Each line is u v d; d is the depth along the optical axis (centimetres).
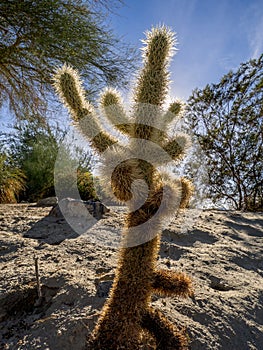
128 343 129
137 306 130
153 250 132
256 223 491
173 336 137
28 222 379
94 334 136
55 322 163
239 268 284
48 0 527
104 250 275
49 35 548
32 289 196
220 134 904
